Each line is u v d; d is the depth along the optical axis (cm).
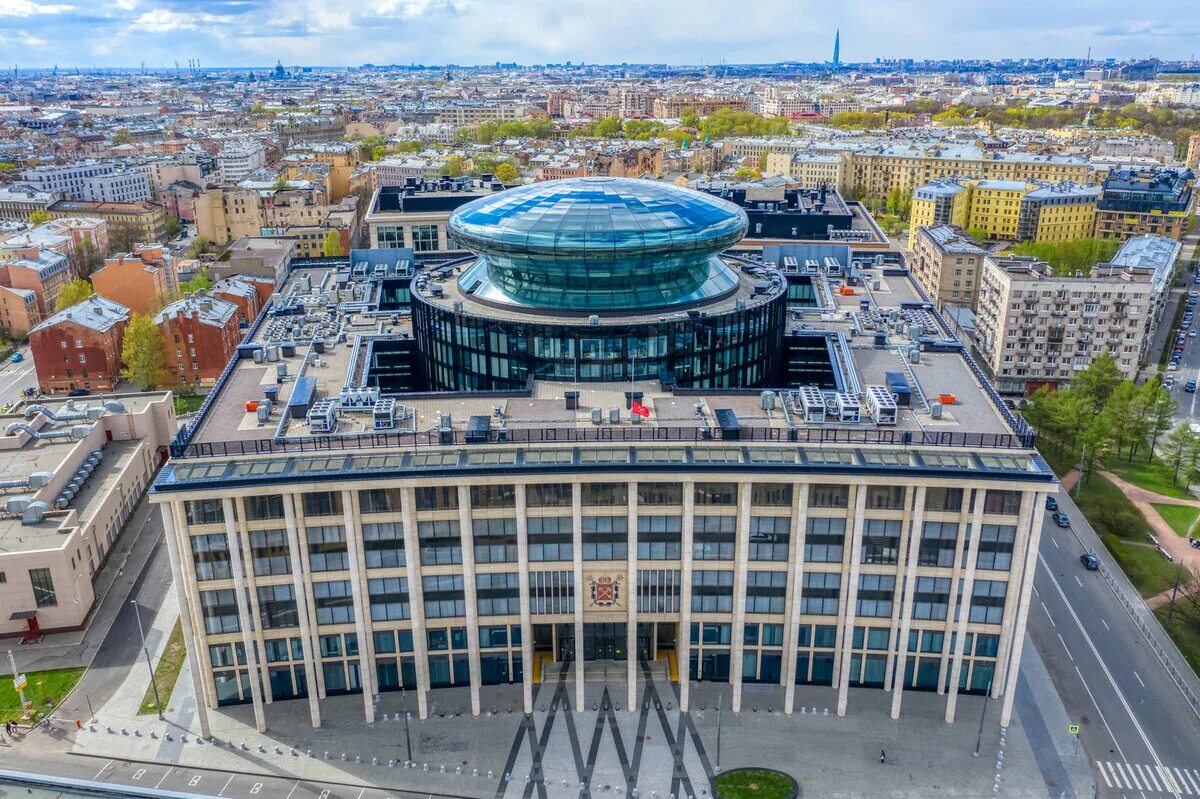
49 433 17712
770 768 11656
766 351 15988
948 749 11981
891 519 11800
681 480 11612
